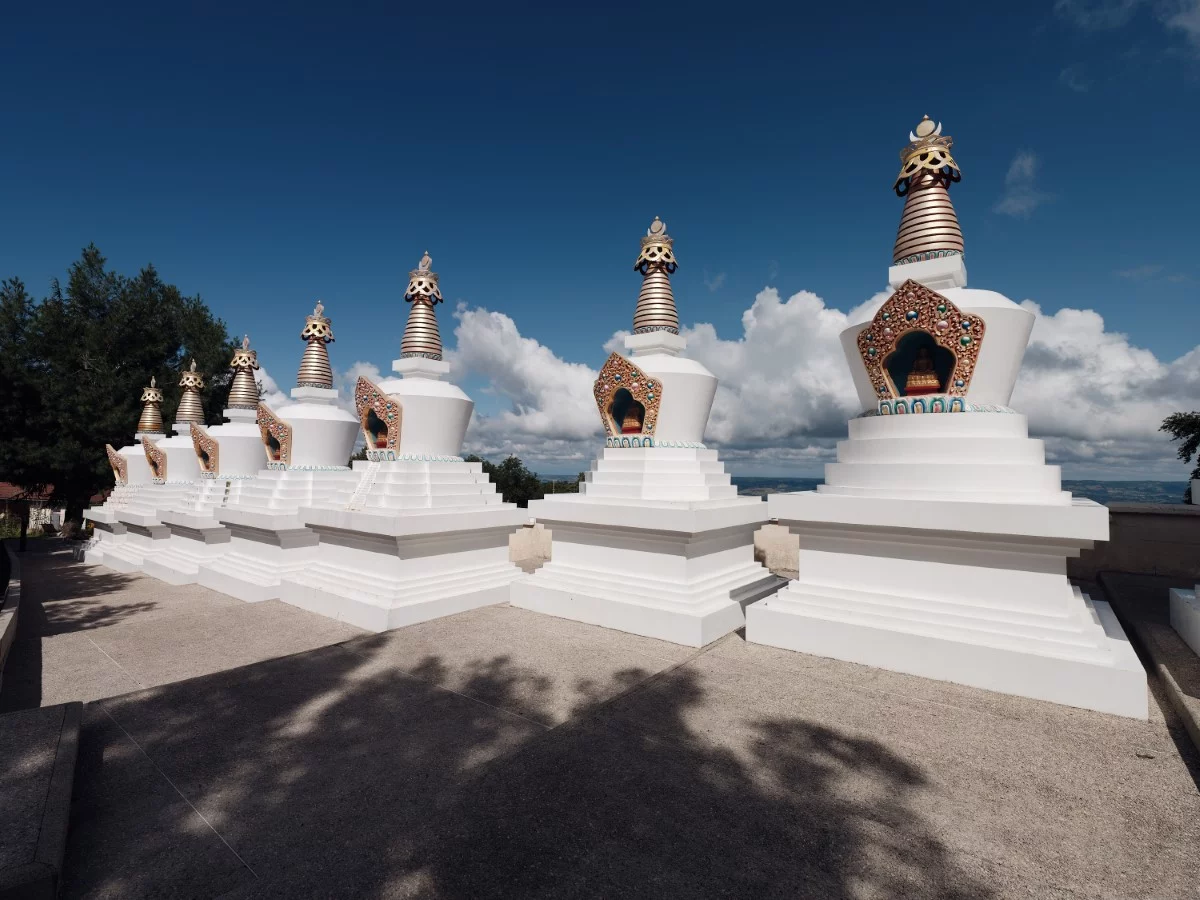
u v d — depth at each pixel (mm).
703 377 8930
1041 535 5352
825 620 6547
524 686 5852
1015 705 5234
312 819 3633
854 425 6984
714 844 3342
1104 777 4082
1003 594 5777
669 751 4426
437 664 6488
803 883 3029
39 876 2803
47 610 10234
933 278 6797
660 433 8922
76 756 4152
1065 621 5492
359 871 3135
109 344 23484
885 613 6285
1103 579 10180
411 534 8375
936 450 6227
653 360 9141
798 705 5270
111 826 3574
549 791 3885
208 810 3734
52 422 20969
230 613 9516
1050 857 3252
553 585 8695
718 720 4969
